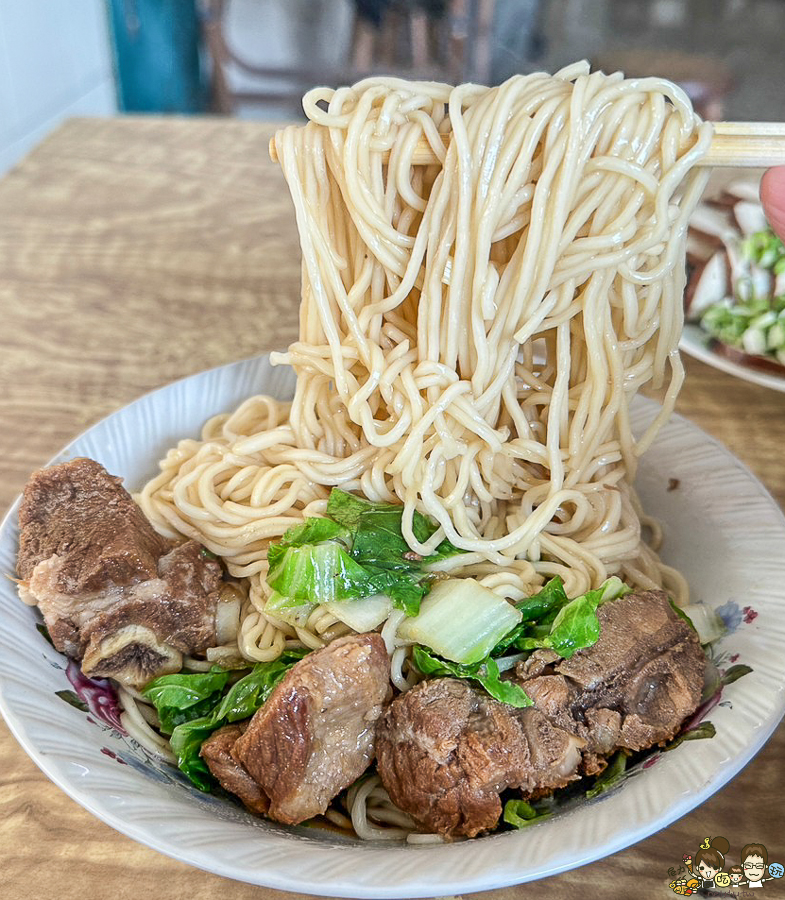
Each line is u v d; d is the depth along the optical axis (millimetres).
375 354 256
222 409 328
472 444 264
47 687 224
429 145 244
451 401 254
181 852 179
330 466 275
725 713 210
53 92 864
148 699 245
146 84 956
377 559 256
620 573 280
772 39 856
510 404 265
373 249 250
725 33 872
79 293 411
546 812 214
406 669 255
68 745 205
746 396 357
